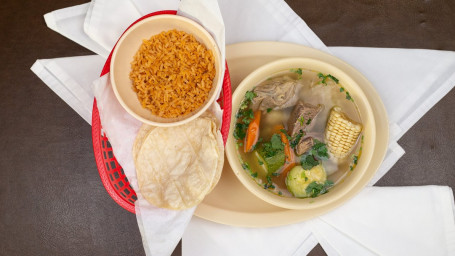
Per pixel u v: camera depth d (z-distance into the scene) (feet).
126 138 1.98
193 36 1.96
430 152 2.33
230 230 2.25
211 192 2.08
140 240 2.37
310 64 1.94
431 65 2.23
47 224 2.38
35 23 2.35
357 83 1.98
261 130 2.09
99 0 2.09
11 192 2.38
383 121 2.02
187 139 1.96
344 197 2.00
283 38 2.20
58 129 2.38
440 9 2.34
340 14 2.34
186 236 2.24
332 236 2.25
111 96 1.94
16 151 2.38
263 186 2.06
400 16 2.34
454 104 2.34
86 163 2.38
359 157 2.01
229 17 2.19
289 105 2.09
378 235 2.25
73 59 2.23
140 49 1.96
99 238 2.37
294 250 2.25
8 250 2.38
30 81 2.37
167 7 2.15
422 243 2.25
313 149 2.07
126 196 2.13
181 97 1.96
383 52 2.24
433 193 2.28
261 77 1.98
